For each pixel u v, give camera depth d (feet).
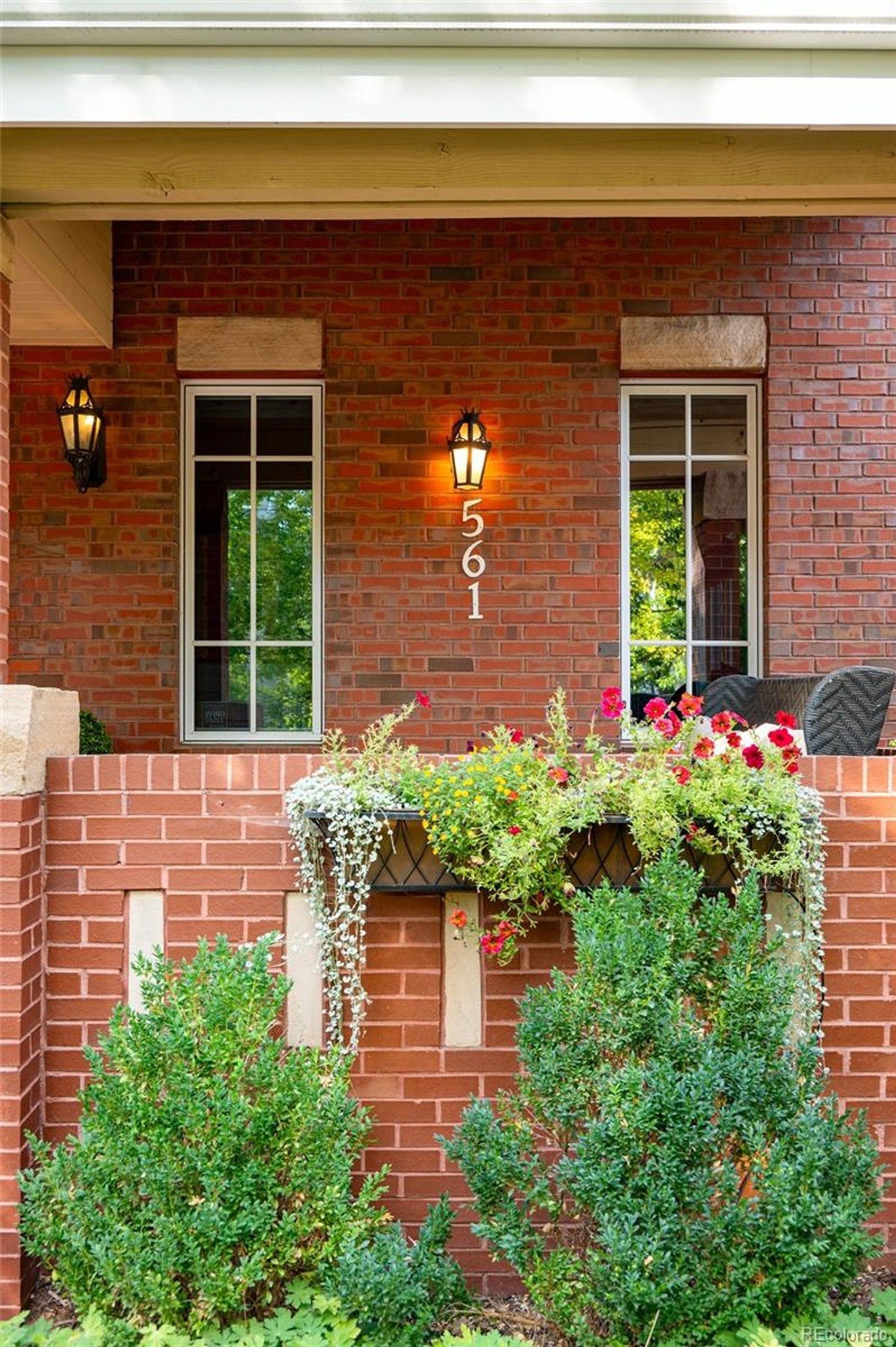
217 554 16.03
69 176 9.09
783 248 15.57
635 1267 6.31
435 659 15.33
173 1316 6.85
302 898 8.53
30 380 15.25
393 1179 8.40
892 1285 8.17
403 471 15.35
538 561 15.38
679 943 7.36
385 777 8.31
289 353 15.34
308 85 8.46
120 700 15.23
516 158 9.18
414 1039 8.45
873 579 15.53
